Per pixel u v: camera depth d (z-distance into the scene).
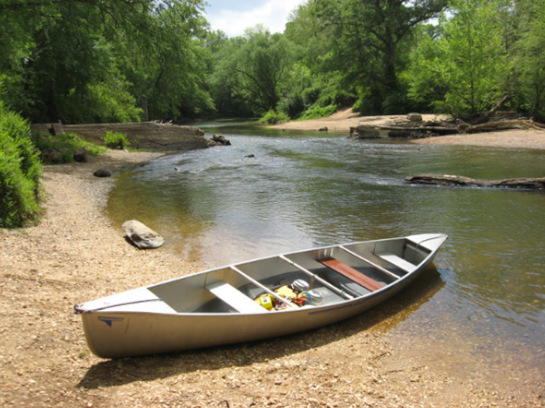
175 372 4.30
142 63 22.23
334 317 5.50
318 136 35.16
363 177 16.06
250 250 8.36
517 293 6.50
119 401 3.67
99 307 4.09
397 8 44.94
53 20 21.38
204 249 8.39
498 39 30.33
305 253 6.75
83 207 11.38
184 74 23.84
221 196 13.05
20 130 10.95
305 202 12.20
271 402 3.84
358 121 45.62
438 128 29.92
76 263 7.09
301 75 65.00
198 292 5.57
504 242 8.68
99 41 25.42
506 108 33.19
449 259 7.83
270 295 5.82
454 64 31.02
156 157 22.41
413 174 16.45
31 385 3.68
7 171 8.47
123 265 7.28
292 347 5.04
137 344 4.31
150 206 11.77
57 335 4.64
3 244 7.26
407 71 47.62
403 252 7.73
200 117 72.31
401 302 6.27
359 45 47.38
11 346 4.24
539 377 4.52
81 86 26.34
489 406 4.04
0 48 17.27
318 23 49.31
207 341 4.70
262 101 68.50
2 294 5.35
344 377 4.42
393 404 3.97
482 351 5.01
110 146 24.14
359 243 7.26
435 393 4.20
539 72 27.70
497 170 16.66
